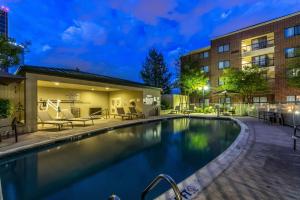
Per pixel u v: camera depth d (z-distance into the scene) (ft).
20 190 14.51
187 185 11.76
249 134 28.55
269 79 78.28
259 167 14.83
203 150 25.29
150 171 18.15
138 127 45.57
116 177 16.83
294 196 10.54
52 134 30.53
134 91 63.26
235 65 88.02
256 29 82.69
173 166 19.43
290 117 37.32
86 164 20.04
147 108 63.82
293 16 73.31
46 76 36.45
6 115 28.71
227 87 77.10
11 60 35.78
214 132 38.99
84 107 59.41
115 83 52.65
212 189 11.30
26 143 23.93
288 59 73.41
